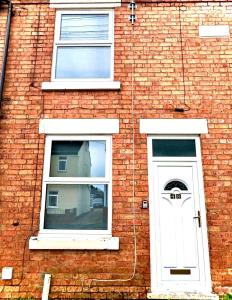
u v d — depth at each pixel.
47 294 6.03
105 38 7.64
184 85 7.17
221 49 7.42
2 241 6.43
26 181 6.73
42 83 7.21
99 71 7.46
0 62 7.42
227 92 7.13
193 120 6.95
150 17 7.64
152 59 7.36
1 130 6.98
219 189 6.61
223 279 6.17
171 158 6.82
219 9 7.68
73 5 7.77
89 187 6.77
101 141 6.99
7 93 7.21
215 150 6.80
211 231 6.40
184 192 6.68
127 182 6.66
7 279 6.24
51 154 6.93
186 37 7.50
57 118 7.03
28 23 7.71
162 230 6.49
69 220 6.61
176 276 6.26
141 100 7.09
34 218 6.54
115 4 7.74
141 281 6.18
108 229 6.48
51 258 6.33
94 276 6.23
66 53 7.60
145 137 6.89
